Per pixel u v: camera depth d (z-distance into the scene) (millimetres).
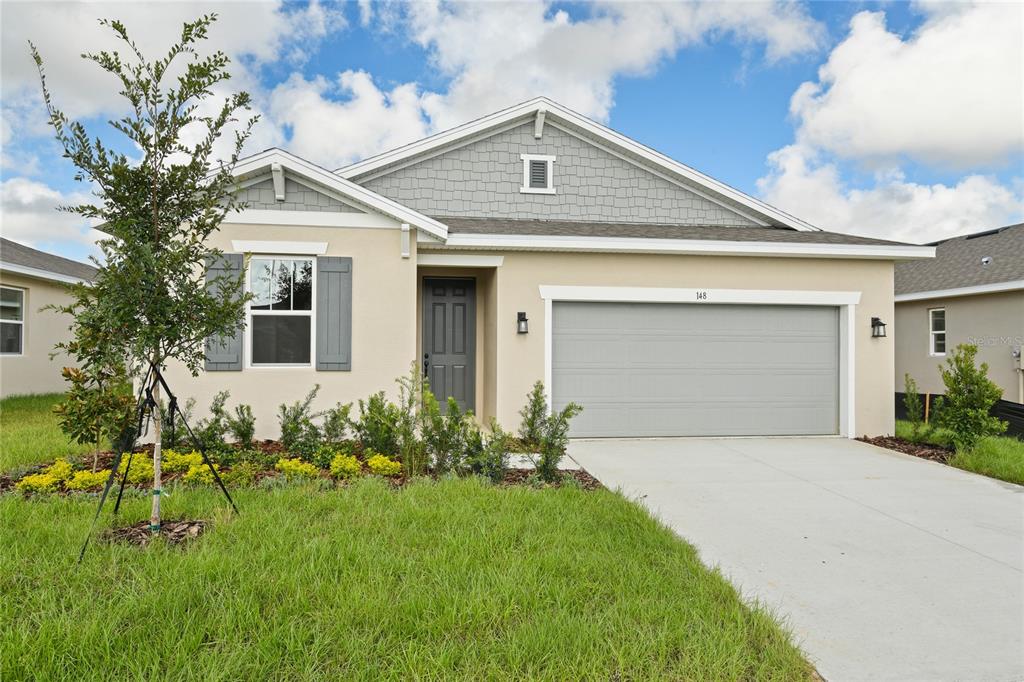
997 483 6430
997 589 3711
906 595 3609
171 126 3898
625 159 10898
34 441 7035
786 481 6422
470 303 9781
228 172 4172
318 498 4719
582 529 4262
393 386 7914
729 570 3959
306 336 7816
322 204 7758
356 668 2484
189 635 2615
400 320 7945
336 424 6664
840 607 3438
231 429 6828
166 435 6355
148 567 3271
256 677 2395
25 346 13148
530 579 3307
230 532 3879
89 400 5195
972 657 2906
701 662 2631
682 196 11055
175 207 4035
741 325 9164
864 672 2750
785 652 2785
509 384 8609
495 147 10586
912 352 15500
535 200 10672
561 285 8711
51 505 4410
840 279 9242
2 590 3045
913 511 5371
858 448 8383
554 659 2590
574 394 8844
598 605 3139
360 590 3094
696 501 5613
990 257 14359
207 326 4012
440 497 4855
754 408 9180
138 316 3822
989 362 13156
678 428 9023
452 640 2721
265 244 7598
